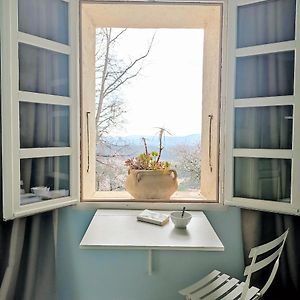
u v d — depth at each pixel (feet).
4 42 5.32
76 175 6.49
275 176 6.13
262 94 6.15
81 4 6.43
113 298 6.58
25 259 5.86
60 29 6.20
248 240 6.34
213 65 6.97
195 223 5.74
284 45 5.83
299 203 5.81
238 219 6.55
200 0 6.33
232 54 6.32
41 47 5.87
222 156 6.54
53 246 6.22
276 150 6.01
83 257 6.54
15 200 5.53
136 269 6.54
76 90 6.42
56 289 6.23
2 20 5.30
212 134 7.00
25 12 5.64
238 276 6.55
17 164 5.56
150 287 6.55
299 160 5.78
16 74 5.49
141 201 6.64
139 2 6.35
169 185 6.68
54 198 6.22
